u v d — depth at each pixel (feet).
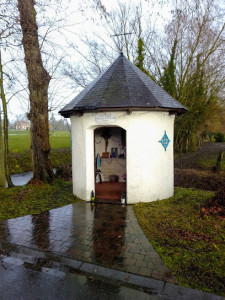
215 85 56.95
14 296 10.50
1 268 12.78
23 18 28.53
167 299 10.14
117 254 13.52
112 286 11.04
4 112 30.37
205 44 51.42
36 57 29.76
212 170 47.75
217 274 11.43
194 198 24.70
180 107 23.40
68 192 28.12
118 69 25.08
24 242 15.30
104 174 32.42
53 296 10.46
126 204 22.93
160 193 24.16
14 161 53.01
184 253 13.41
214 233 15.81
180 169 48.34
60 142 79.82
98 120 22.33
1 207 22.91
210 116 60.49
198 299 9.96
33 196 26.55
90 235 16.15
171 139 25.35
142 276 11.50
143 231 16.60
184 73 55.67
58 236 16.10
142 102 20.76
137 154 22.44
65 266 12.67
